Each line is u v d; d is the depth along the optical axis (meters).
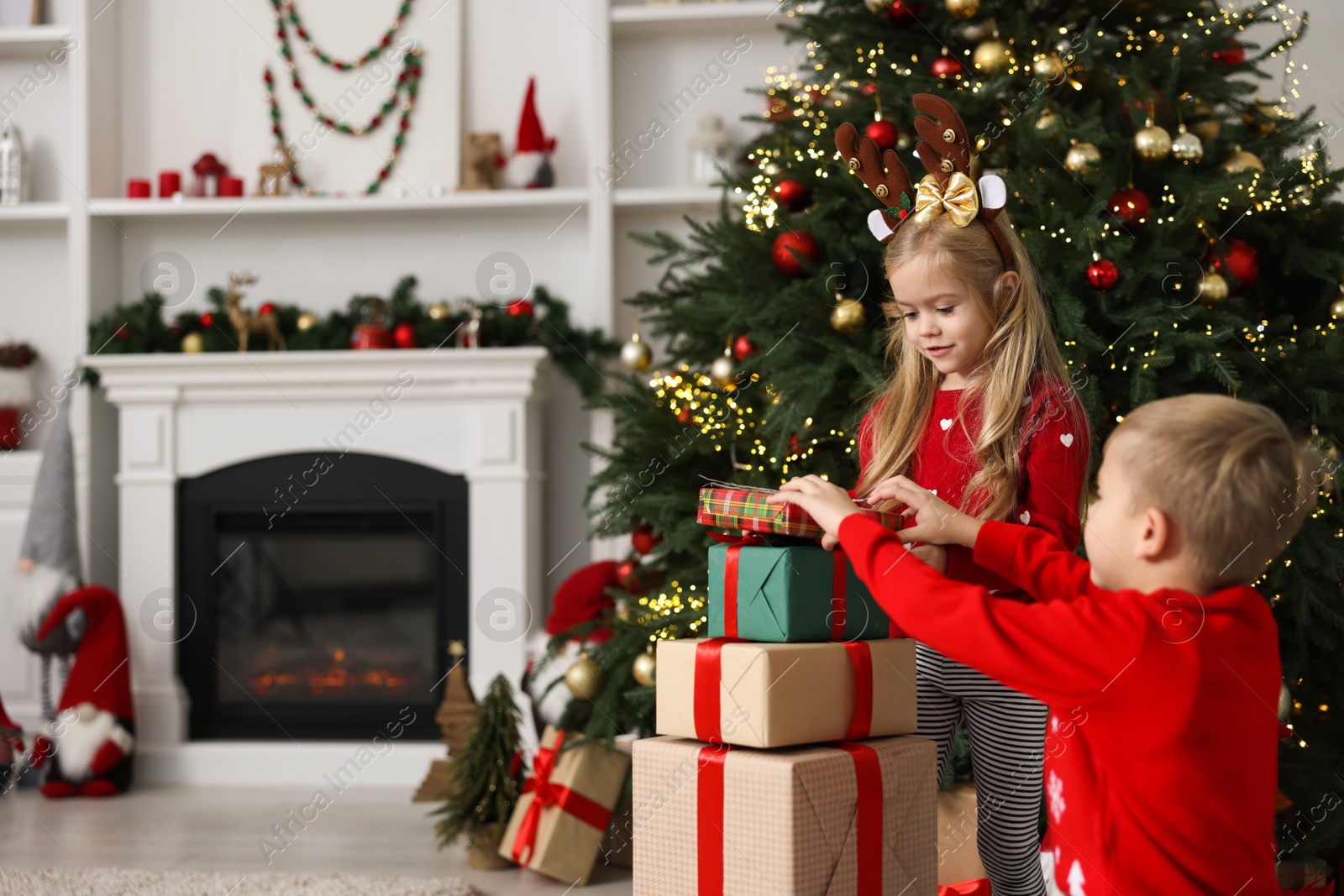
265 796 2.84
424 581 3.16
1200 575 0.94
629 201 3.15
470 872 2.15
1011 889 1.32
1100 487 1.00
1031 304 1.29
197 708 3.10
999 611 0.95
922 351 1.30
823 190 2.00
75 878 2.04
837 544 1.09
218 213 3.28
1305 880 1.74
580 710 2.20
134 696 3.05
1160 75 1.99
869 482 1.37
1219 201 1.72
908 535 1.16
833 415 1.93
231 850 2.31
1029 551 1.12
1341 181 1.95
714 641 1.10
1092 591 1.01
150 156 3.41
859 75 2.01
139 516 3.10
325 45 3.34
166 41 3.41
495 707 2.22
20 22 3.31
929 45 2.06
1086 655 0.92
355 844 2.36
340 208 3.22
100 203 3.22
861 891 1.05
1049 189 1.78
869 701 1.11
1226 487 0.91
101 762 2.82
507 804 2.17
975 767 1.33
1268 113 2.14
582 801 2.08
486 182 3.26
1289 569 1.70
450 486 3.10
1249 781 0.93
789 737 1.03
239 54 3.35
